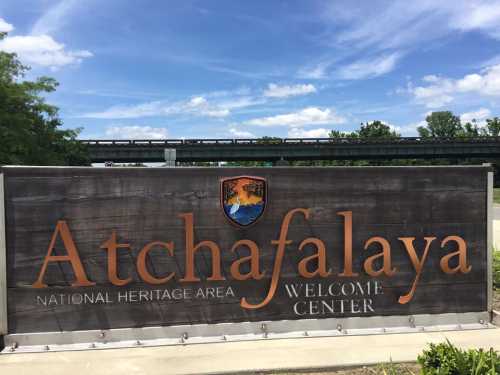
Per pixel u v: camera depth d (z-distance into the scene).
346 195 5.17
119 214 4.86
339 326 5.11
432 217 5.30
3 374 4.09
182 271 4.93
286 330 5.03
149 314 4.88
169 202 4.92
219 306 4.97
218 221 4.98
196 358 4.40
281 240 5.05
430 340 4.86
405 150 59.91
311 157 59.09
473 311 5.35
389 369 4.16
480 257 5.38
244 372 4.12
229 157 56.81
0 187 4.67
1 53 22.81
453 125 110.56
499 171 73.50
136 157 54.47
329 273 5.12
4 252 4.68
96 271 4.82
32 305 4.73
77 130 29.36
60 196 4.78
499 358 3.44
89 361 4.35
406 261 5.27
